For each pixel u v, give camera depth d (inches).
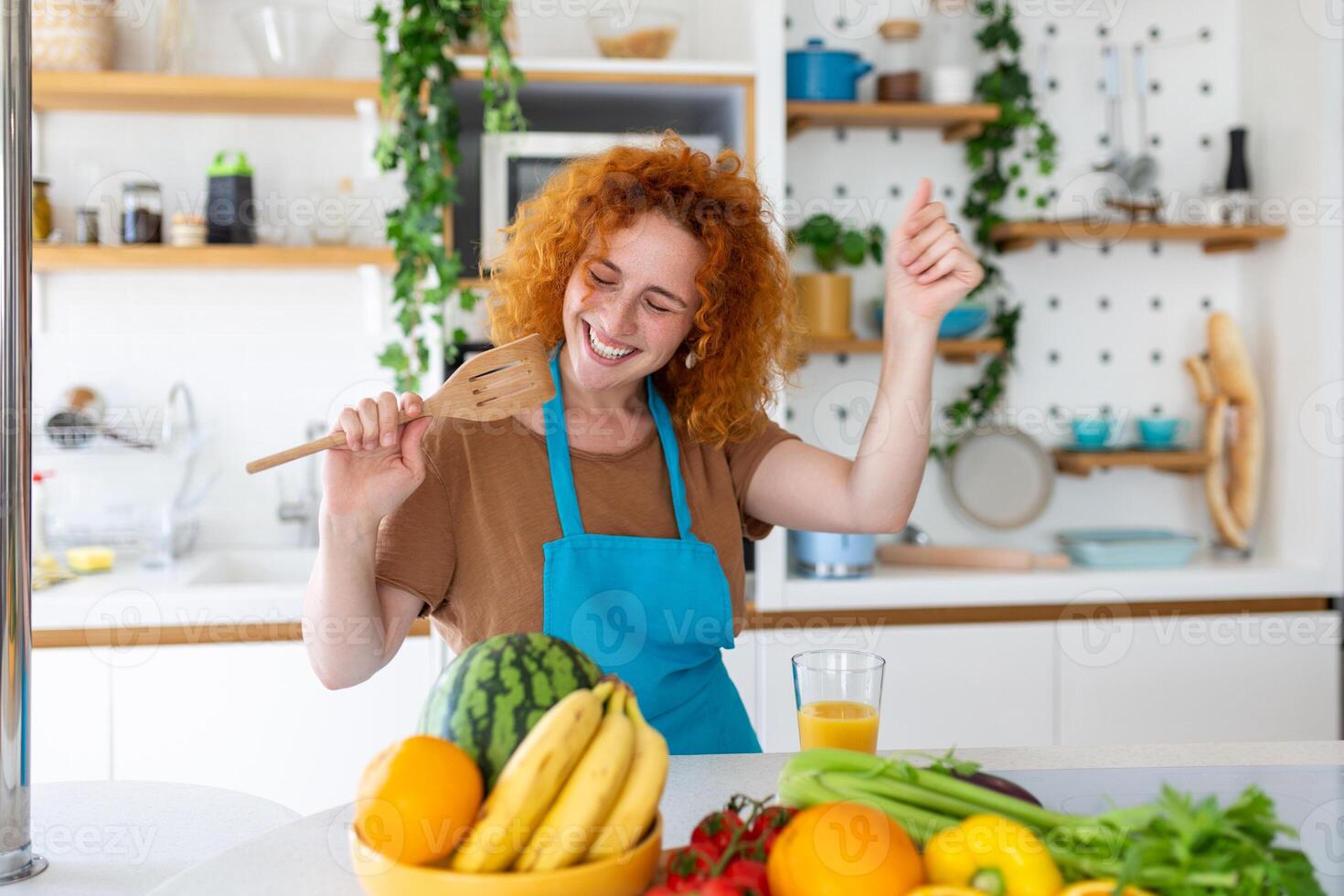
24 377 36.0
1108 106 111.4
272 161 104.4
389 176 103.9
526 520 48.9
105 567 95.5
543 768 26.4
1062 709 99.0
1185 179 114.8
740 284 50.9
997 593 98.3
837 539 98.4
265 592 87.6
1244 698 101.3
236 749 87.7
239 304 104.7
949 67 103.6
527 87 95.9
